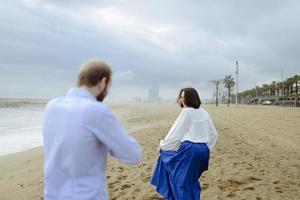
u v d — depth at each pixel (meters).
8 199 6.54
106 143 1.91
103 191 1.94
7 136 19.73
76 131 1.87
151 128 19.09
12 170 9.52
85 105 1.92
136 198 5.91
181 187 4.21
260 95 152.38
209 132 4.40
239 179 7.02
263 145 12.41
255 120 26.97
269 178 7.12
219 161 8.95
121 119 31.75
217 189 6.32
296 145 12.56
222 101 163.12
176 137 4.27
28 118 39.22
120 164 8.69
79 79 2.08
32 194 6.73
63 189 1.87
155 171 4.68
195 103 4.37
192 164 4.21
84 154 1.87
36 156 11.86
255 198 5.79
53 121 1.97
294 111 45.84
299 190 6.27
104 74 2.06
